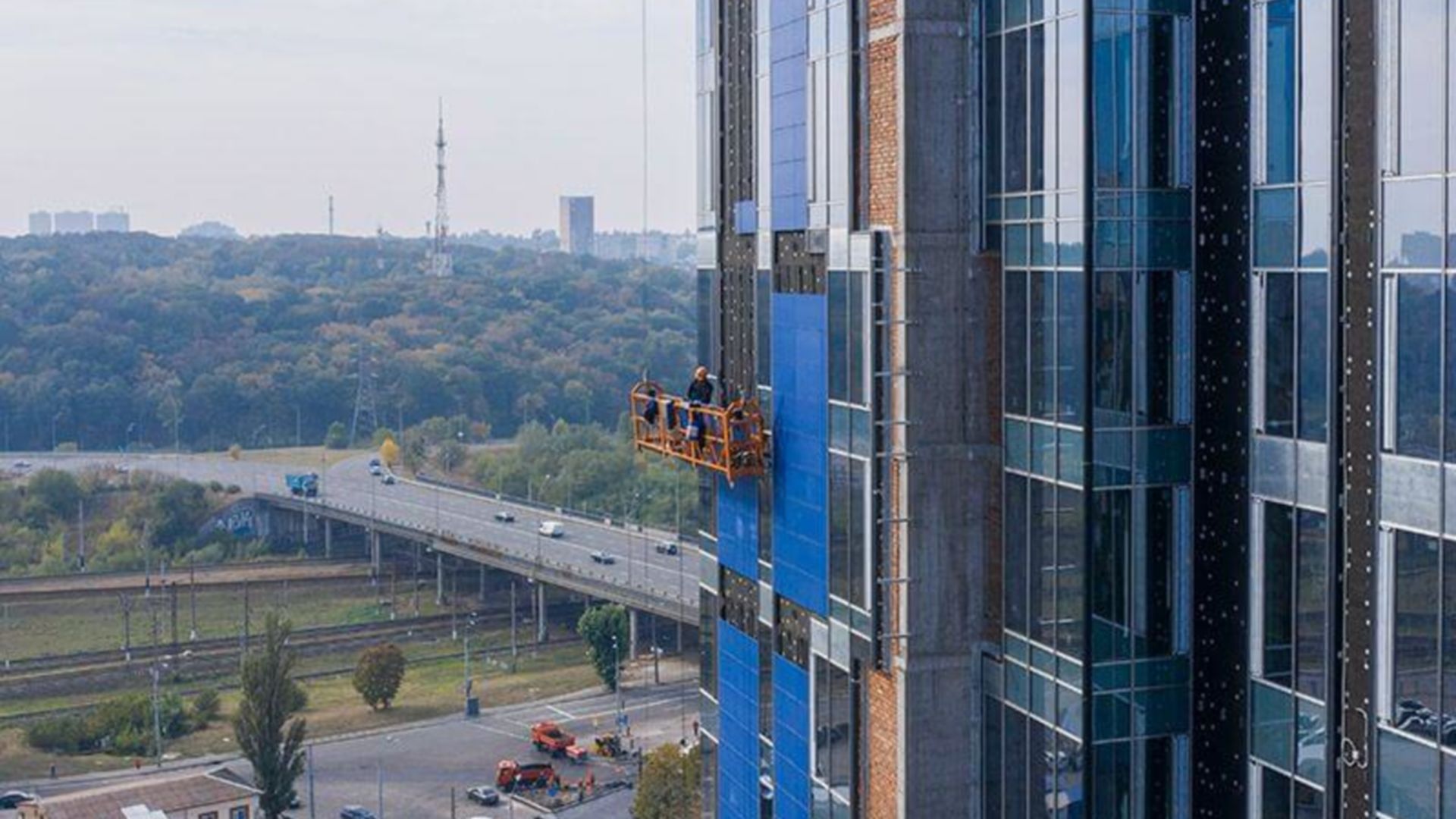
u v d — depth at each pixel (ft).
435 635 620.90
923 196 115.55
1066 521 105.09
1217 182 98.78
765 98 140.26
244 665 392.68
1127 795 103.96
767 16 139.33
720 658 157.79
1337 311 86.48
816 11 128.98
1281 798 95.40
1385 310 83.25
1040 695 109.70
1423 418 80.94
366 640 607.78
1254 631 96.78
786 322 136.87
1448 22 78.54
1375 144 83.35
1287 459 93.35
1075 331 102.94
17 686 529.86
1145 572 102.83
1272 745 95.50
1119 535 102.53
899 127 115.65
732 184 149.28
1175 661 103.40
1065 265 103.91
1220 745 100.68
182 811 365.20
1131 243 101.09
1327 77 89.10
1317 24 90.02
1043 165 106.22
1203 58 99.50
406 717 499.10
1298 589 92.99
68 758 459.32
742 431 141.38
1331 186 86.53
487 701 519.60
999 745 115.75
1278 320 93.86
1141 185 100.94
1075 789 105.60
